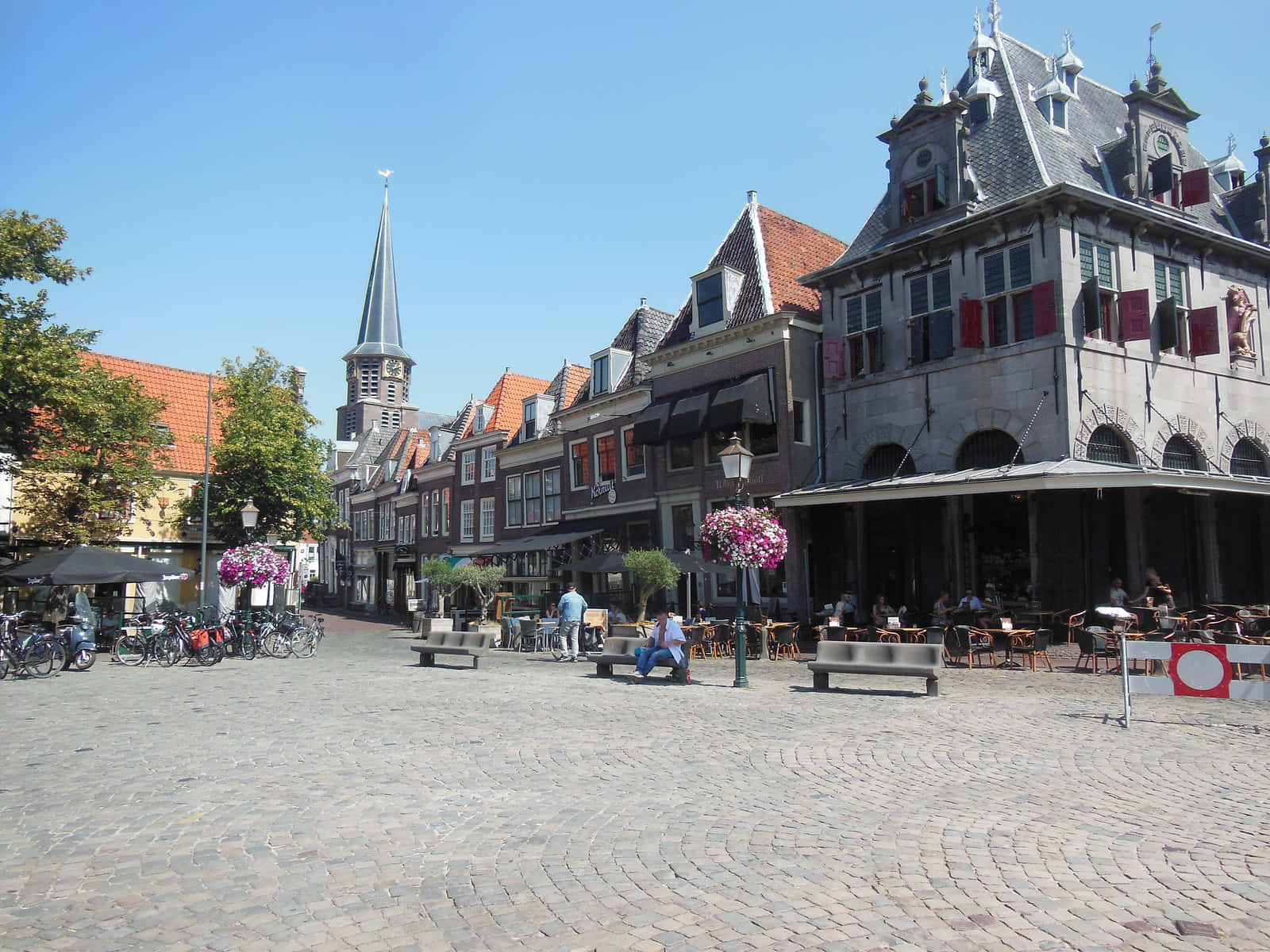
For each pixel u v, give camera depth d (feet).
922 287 66.90
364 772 26.68
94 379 88.02
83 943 14.44
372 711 39.24
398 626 132.26
